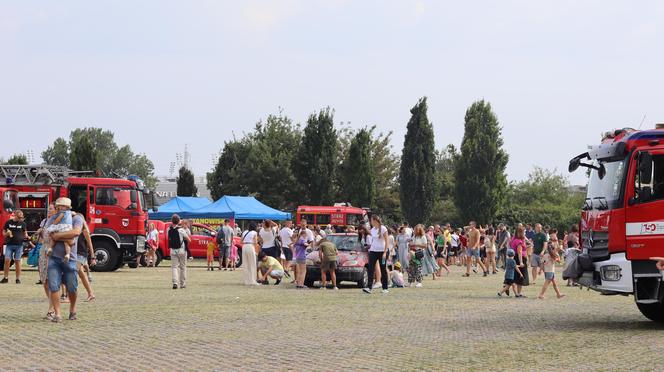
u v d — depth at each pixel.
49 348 12.41
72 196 35.91
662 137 16.06
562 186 118.94
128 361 11.24
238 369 10.67
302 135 87.19
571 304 22.02
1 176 35.22
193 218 48.53
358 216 65.12
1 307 18.81
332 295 24.30
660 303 16.61
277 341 13.55
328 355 12.02
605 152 16.59
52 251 15.96
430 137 82.19
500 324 16.67
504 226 40.62
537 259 30.95
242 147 92.38
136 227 36.31
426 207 81.94
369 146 82.81
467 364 11.29
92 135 166.88
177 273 26.28
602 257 16.41
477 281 33.66
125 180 36.25
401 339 13.98
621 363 11.43
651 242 15.81
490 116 83.06
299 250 27.70
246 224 58.41
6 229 27.08
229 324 16.03
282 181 85.31
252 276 28.91
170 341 13.42
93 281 29.39
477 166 82.12
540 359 11.79
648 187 15.86
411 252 29.84
